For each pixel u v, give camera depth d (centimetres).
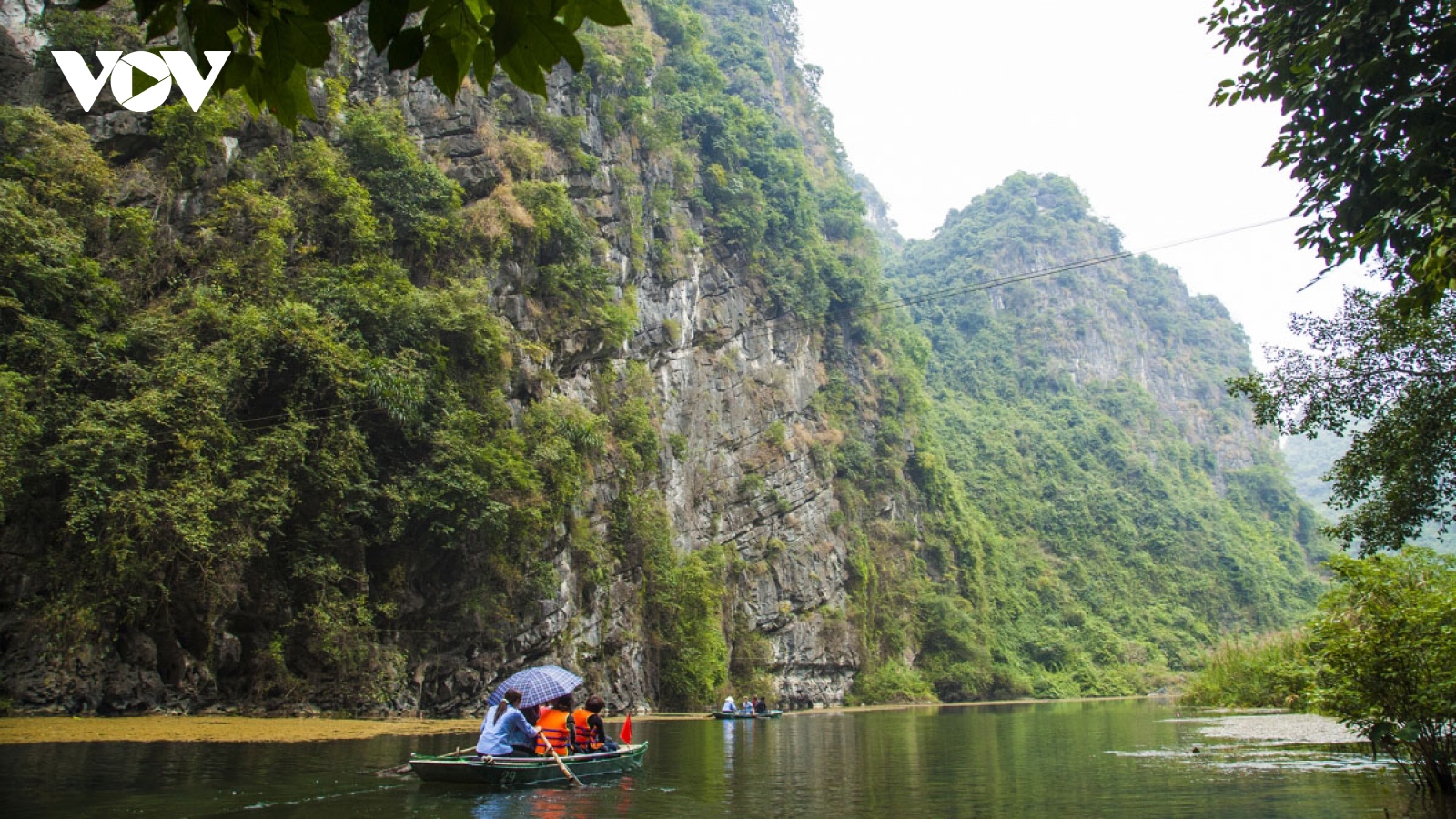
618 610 3525
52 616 1964
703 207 4897
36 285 2141
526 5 306
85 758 1355
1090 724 2839
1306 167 1046
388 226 2997
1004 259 11125
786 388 5244
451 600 2816
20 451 1983
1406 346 1411
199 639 2216
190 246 2580
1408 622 932
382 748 1609
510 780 1185
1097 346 11131
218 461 2203
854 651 5216
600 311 3603
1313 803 1041
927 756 1739
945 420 9138
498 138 3500
